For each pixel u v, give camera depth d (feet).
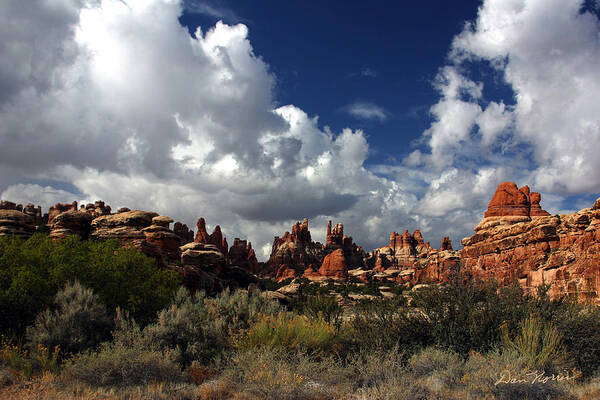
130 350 31.55
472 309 37.17
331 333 40.11
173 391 27.78
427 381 28.94
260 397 26.58
